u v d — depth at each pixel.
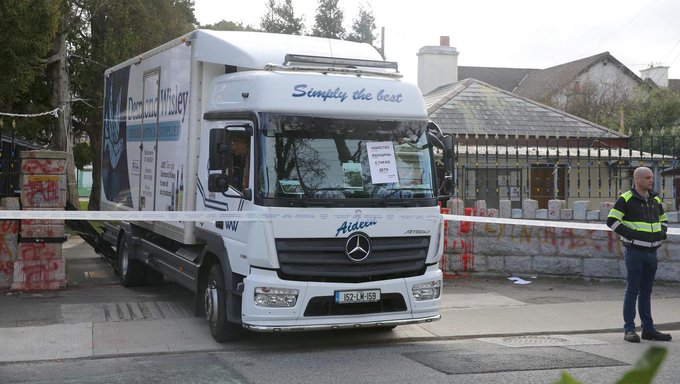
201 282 8.27
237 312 7.36
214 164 7.28
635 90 40.62
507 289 11.18
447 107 20.22
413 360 6.96
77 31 24.97
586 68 44.88
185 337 7.89
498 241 12.20
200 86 8.37
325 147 7.21
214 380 6.21
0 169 11.93
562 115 20.48
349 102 7.37
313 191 7.06
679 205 17.19
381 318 7.29
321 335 8.16
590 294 10.80
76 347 7.37
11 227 10.52
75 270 13.27
